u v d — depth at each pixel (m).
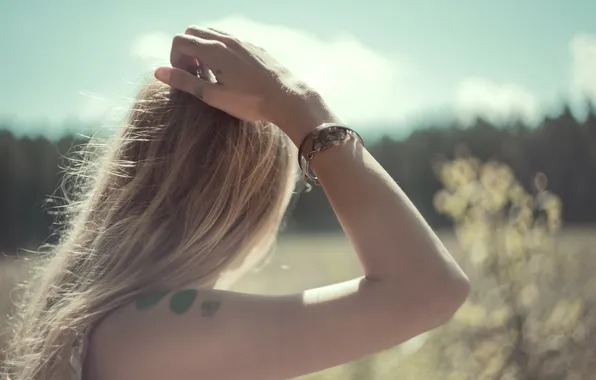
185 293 0.90
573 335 3.25
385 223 0.86
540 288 3.40
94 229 1.04
